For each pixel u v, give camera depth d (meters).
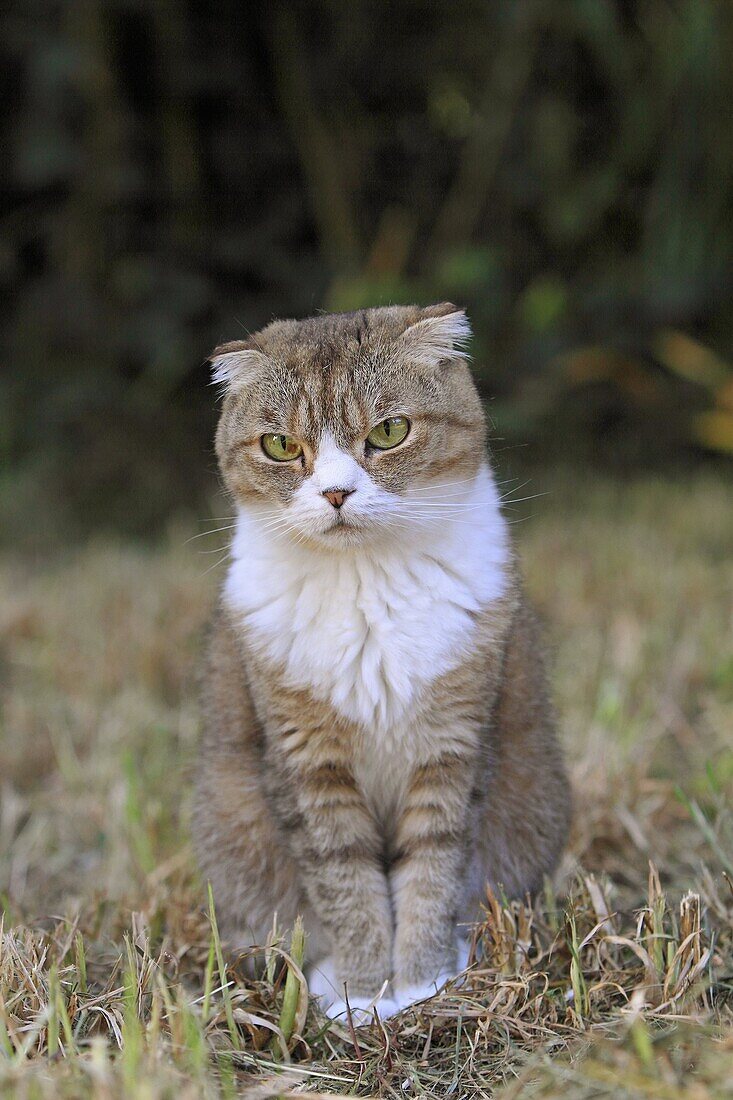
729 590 5.84
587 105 8.73
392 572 3.04
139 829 3.66
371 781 3.19
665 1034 2.34
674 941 2.77
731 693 4.71
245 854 3.34
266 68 8.95
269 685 3.11
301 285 8.66
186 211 8.73
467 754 3.10
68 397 8.30
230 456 3.26
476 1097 2.43
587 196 8.48
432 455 3.09
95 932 3.18
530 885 3.41
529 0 8.23
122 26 8.53
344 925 3.10
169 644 5.36
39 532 7.84
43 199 8.74
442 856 3.12
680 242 8.26
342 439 3.05
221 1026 2.69
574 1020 2.61
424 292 8.21
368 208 9.07
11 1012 2.53
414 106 9.02
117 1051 2.42
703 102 8.20
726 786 3.85
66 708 4.91
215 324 8.57
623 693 4.65
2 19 8.24
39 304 8.45
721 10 8.11
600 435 8.55
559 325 8.38
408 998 2.98
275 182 9.02
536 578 5.97
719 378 8.13
